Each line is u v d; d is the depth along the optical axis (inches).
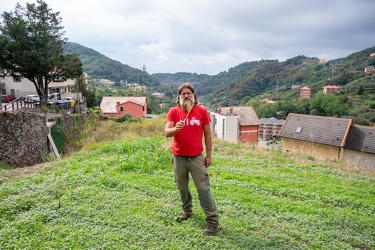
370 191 218.2
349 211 176.2
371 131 932.0
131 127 677.3
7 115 427.8
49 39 995.9
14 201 165.6
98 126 768.3
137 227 139.9
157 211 159.6
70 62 1078.4
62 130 662.5
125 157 290.7
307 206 178.7
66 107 932.6
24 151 472.7
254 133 1299.2
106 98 2101.4
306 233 144.6
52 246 122.0
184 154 137.6
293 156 348.8
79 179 214.2
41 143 566.3
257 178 240.2
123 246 122.7
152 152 305.9
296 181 233.5
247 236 137.0
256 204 177.9
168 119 141.5
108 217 149.3
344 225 155.0
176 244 125.8
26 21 1003.3
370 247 134.7
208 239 130.7
